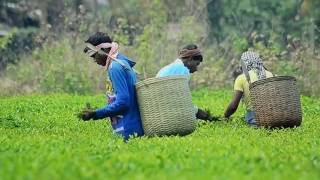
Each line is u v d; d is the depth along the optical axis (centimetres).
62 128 2466
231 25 5925
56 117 2900
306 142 1978
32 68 4812
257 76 2616
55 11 7000
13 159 1534
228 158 1573
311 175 1369
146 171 1408
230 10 5909
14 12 7131
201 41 4769
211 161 1530
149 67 4522
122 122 2198
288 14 5734
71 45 4844
